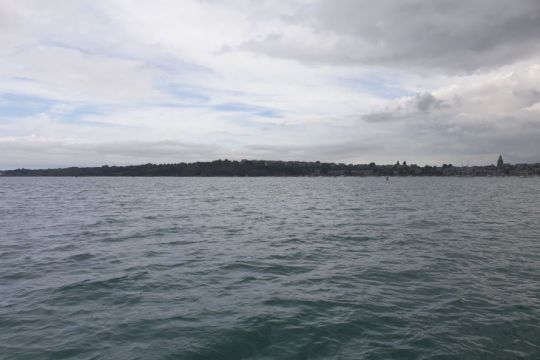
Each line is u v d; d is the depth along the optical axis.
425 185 131.25
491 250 18.69
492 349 8.49
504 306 11.01
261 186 120.06
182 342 8.66
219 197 64.38
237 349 8.41
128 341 8.70
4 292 12.15
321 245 20.27
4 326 9.50
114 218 32.69
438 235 23.39
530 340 8.91
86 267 15.38
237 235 23.66
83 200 55.22
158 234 23.98
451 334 9.20
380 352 8.34
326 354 8.26
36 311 10.52
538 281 13.46
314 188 104.94
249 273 14.52
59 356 8.01
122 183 144.25
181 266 15.56
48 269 15.06
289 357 8.12
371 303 11.23
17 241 21.45
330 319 10.02
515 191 85.75
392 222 30.03
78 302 11.23
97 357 7.98
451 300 11.51
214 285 12.98
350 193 77.88
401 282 13.37
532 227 26.77
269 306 10.94
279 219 32.41
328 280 13.58
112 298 11.59
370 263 16.09
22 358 7.91
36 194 70.06
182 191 85.00
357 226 27.75
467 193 76.88
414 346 8.61
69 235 23.52
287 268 15.28
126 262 16.27
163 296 11.80
